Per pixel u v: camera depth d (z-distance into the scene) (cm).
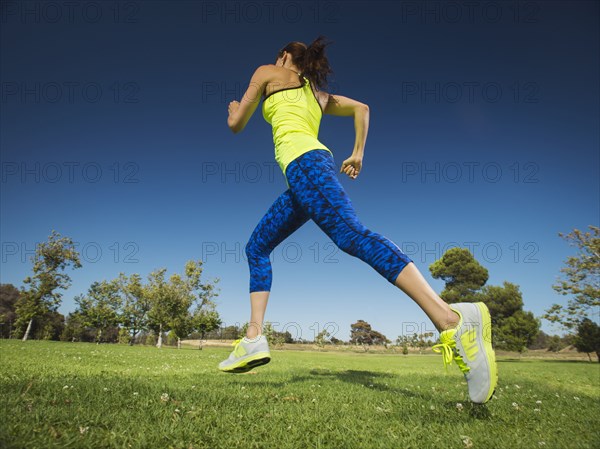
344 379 444
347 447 151
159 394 231
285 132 213
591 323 3256
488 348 168
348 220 184
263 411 211
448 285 4297
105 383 260
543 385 488
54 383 245
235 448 146
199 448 143
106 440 138
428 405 248
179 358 1049
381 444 152
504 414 222
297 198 202
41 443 129
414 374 688
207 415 187
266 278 245
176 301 4009
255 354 232
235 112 241
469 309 169
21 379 277
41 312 3306
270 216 243
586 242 2447
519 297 3931
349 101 247
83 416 164
